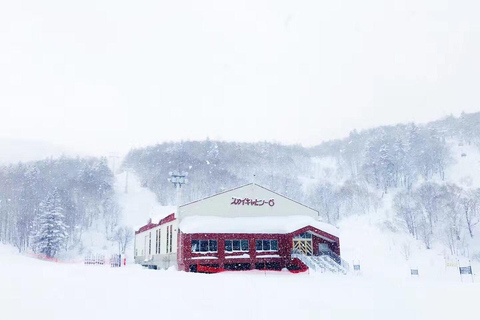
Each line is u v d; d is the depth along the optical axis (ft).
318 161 628.69
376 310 32.60
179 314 28.68
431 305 35.14
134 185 508.94
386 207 381.19
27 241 323.16
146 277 56.13
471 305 35.14
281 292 42.57
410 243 293.43
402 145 493.36
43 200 362.33
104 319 26.30
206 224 123.65
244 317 28.76
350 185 433.07
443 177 442.91
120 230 364.99
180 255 122.83
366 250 287.89
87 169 476.95
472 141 515.50
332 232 134.31
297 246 133.69
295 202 144.46
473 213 312.09
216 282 51.65
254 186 140.56
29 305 28.94
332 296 40.09
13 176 472.85
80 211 393.70
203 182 496.64
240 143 619.67
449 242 285.64
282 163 588.09
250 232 127.65
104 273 60.59
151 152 586.86
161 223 148.46
